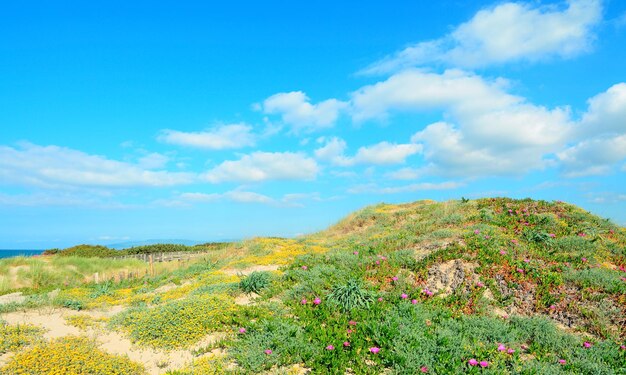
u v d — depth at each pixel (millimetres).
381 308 11141
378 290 12492
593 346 9258
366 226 25781
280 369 8602
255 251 23641
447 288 12320
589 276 12242
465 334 9578
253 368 8562
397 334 9500
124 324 11531
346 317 10828
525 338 9617
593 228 17312
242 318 11266
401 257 14844
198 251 34969
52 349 8836
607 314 10516
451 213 21406
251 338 9836
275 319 10805
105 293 17188
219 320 11328
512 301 11398
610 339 9500
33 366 7945
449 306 11297
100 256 37375
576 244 15297
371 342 9383
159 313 11719
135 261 30562
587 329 10117
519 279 12133
